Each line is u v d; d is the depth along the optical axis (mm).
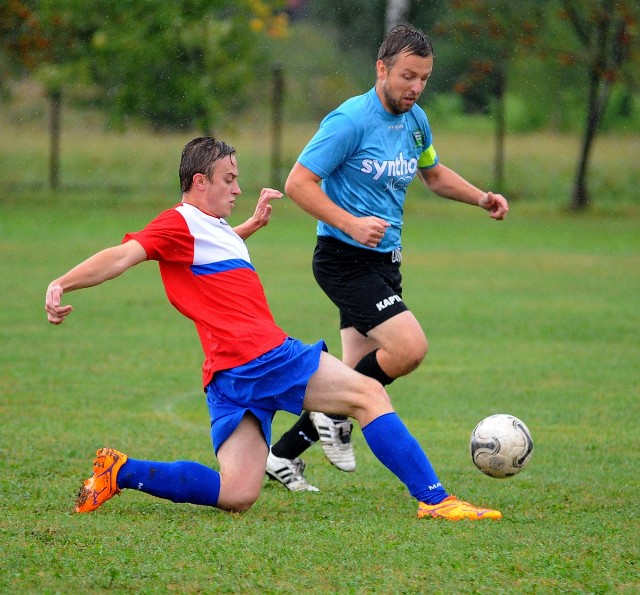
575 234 72938
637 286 51188
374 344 20156
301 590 12422
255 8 88188
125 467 16156
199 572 13031
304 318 40844
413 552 14047
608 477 19969
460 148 95250
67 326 38906
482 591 12414
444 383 30094
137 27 85500
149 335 37469
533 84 101000
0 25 84000
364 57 121375
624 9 76688
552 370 31922
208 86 87875
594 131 82938
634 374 31359
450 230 75000
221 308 16438
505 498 18078
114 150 93062
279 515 16594
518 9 83875
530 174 89812
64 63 86688
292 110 106625
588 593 12398
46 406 26312
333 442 19156
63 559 13484
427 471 16547
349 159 18906
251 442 16578
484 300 46375
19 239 63656
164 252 16266
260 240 68062
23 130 97000
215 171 16594
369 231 17734
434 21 114750
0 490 17688
